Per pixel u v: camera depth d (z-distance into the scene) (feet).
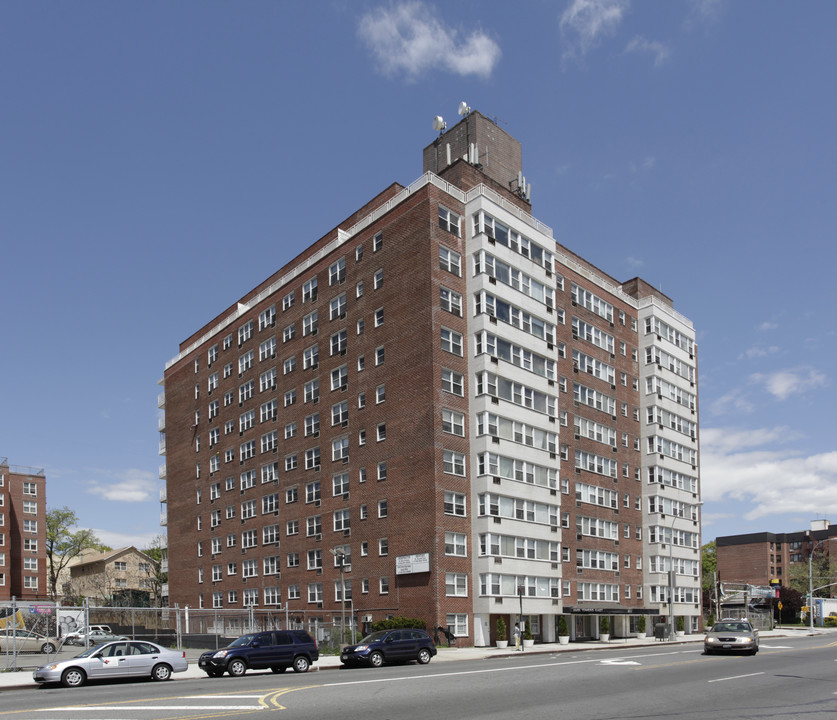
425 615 159.22
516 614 171.12
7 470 360.69
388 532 172.55
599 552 207.72
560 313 210.59
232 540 235.81
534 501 179.73
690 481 248.32
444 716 58.03
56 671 87.61
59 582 454.40
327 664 115.14
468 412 173.88
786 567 530.68
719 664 106.11
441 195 179.11
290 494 210.38
